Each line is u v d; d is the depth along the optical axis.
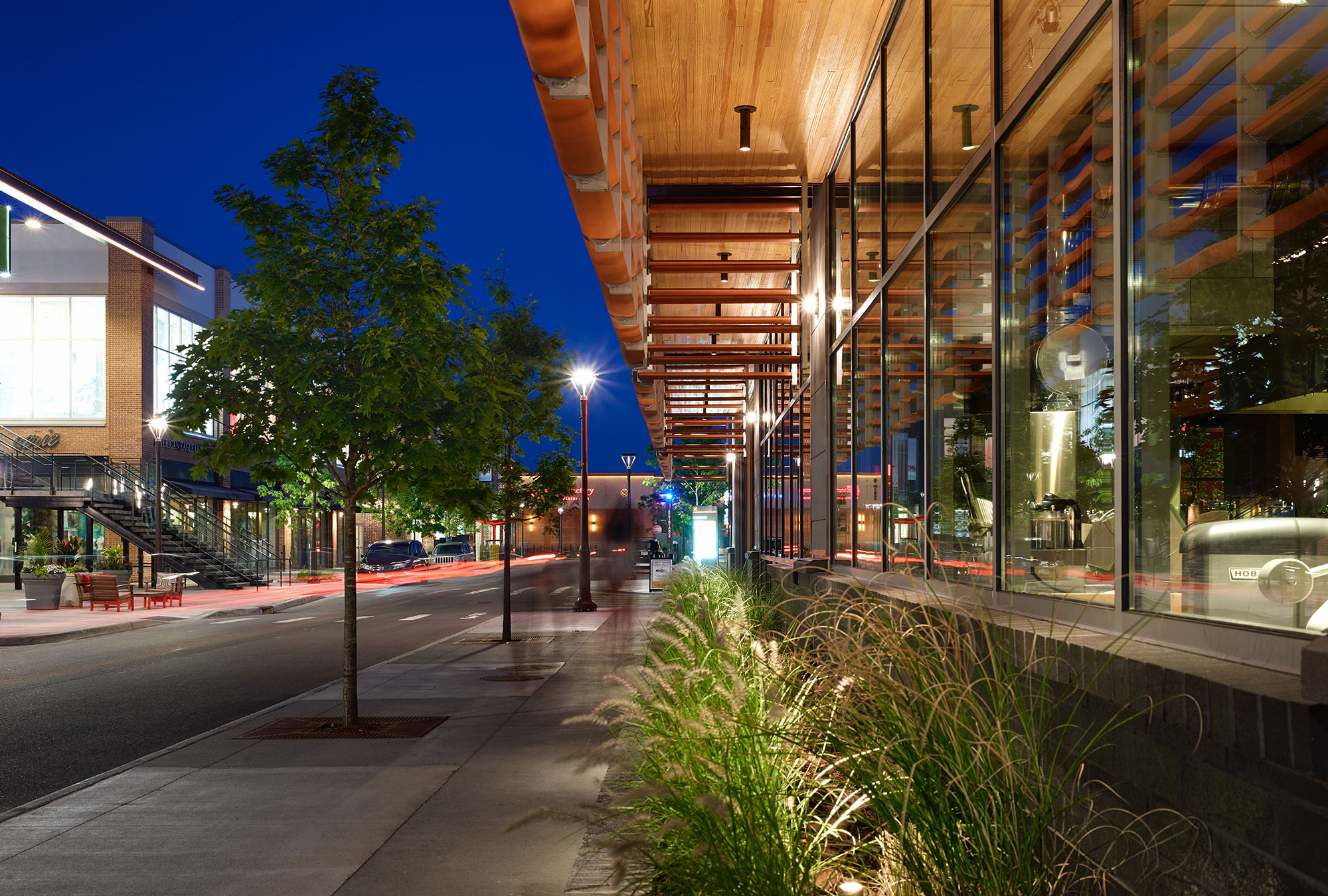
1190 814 2.61
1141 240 3.58
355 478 10.06
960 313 6.36
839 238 11.69
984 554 5.62
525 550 81.81
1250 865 2.31
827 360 12.02
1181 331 3.30
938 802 3.03
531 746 8.26
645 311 13.80
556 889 4.75
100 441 40.44
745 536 26.75
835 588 9.12
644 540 43.78
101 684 13.96
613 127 8.05
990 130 5.64
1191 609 3.17
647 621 17.67
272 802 6.58
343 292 9.45
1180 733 2.66
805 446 14.61
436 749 8.20
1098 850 3.17
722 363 15.98
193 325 46.31
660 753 4.07
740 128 11.02
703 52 9.28
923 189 7.44
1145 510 3.50
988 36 5.78
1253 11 2.99
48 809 6.51
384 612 27.70
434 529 57.31
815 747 3.79
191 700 12.35
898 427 8.20
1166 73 3.44
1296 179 2.82
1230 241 3.06
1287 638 2.59
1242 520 2.93
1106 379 3.96
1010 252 5.38
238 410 9.61
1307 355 2.72
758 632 5.96
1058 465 4.48
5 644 19.86
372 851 5.41
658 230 14.41
